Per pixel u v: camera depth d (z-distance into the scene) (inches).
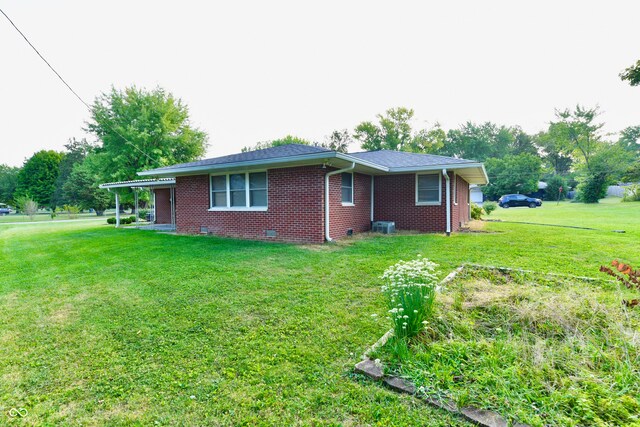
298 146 414.0
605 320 123.6
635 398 81.0
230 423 81.5
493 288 170.9
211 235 434.9
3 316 158.6
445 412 80.7
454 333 120.2
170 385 98.7
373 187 478.0
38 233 550.3
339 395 90.5
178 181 474.6
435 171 429.1
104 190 1402.6
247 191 403.2
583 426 73.2
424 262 144.0
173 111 1107.9
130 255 301.0
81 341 130.0
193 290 188.1
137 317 152.9
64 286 208.1
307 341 123.9
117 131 1013.2
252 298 172.6
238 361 111.1
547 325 123.0
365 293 177.5
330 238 360.2
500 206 1336.1
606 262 236.7
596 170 1267.2
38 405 91.1
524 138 2231.8
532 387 86.4
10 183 2246.6
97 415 86.4
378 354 107.5
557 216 742.5
